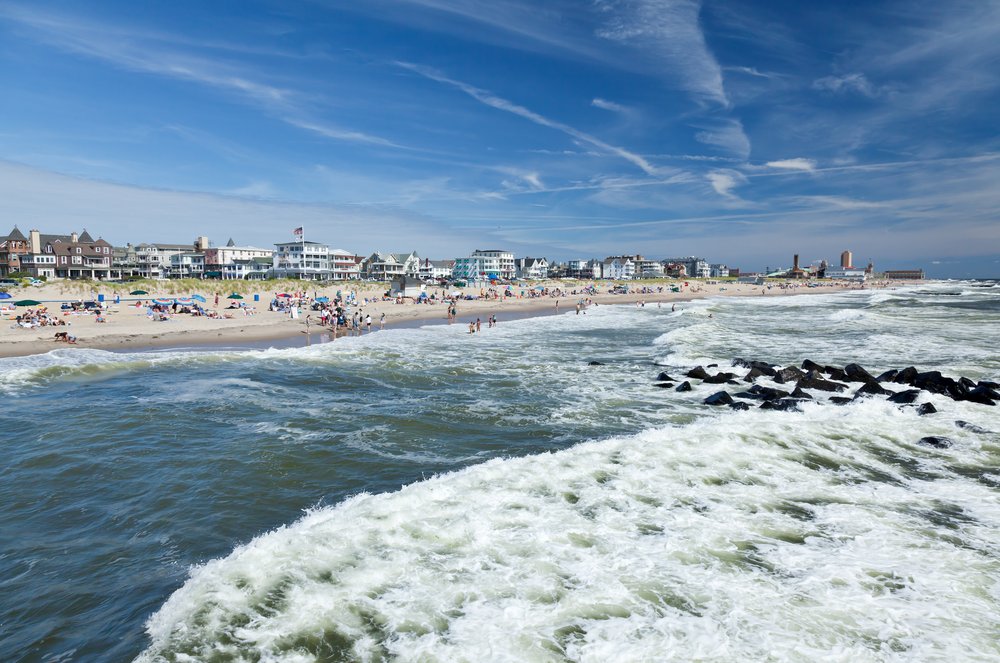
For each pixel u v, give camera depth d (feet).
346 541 28.07
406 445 48.11
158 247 424.05
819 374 77.51
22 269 324.60
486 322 181.68
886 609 22.82
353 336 140.15
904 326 144.87
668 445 43.73
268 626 21.80
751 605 23.03
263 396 67.00
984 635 21.18
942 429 50.90
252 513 34.27
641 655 19.98
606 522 30.78
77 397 65.62
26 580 26.86
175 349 112.88
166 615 22.82
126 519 33.37
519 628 21.52
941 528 30.96
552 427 54.39
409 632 21.34
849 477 39.06
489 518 30.86
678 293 448.65
